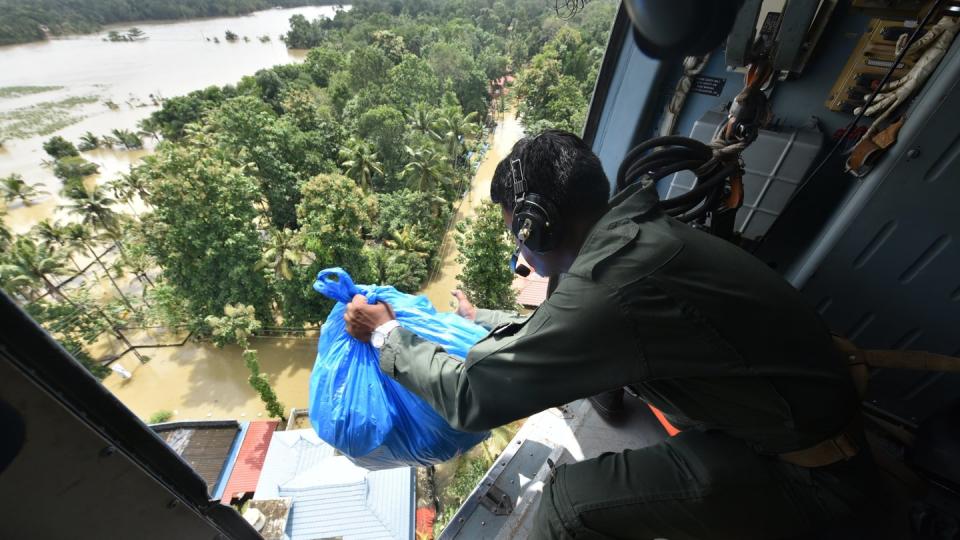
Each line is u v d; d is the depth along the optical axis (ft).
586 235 4.02
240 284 53.21
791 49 5.79
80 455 2.39
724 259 3.55
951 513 4.42
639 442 7.31
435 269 67.41
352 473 30.76
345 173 76.38
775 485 3.82
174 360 54.39
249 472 38.65
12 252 55.36
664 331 3.26
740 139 6.23
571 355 3.39
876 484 3.87
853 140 6.45
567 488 4.60
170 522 3.11
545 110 102.01
